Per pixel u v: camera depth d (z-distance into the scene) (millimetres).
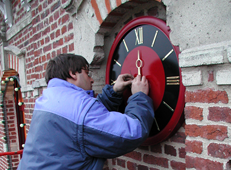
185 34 937
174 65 1072
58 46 2006
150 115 961
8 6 3262
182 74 958
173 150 1187
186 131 958
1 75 3854
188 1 913
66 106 849
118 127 818
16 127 4215
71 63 1007
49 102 886
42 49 2312
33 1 2432
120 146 824
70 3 1625
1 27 3662
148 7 1269
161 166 1260
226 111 813
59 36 1981
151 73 1213
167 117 1141
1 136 4309
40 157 826
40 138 841
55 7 2002
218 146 840
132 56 1339
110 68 1541
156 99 1196
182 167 1135
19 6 2982
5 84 3951
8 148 4109
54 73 1009
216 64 830
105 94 1262
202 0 860
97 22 1475
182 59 940
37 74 2484
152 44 1200
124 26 1384
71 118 821
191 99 937
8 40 3588
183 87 1030
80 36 1663
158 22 1141
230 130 802
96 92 1642
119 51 1456
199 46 886
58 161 810
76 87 948
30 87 2682
